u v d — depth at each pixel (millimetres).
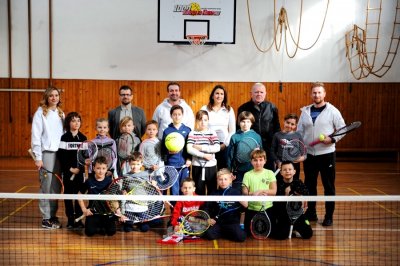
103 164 6102
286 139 6543
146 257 5258
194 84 12008
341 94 12234
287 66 12133
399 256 5348
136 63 11938
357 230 6328
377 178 10164
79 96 11922
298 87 12164
